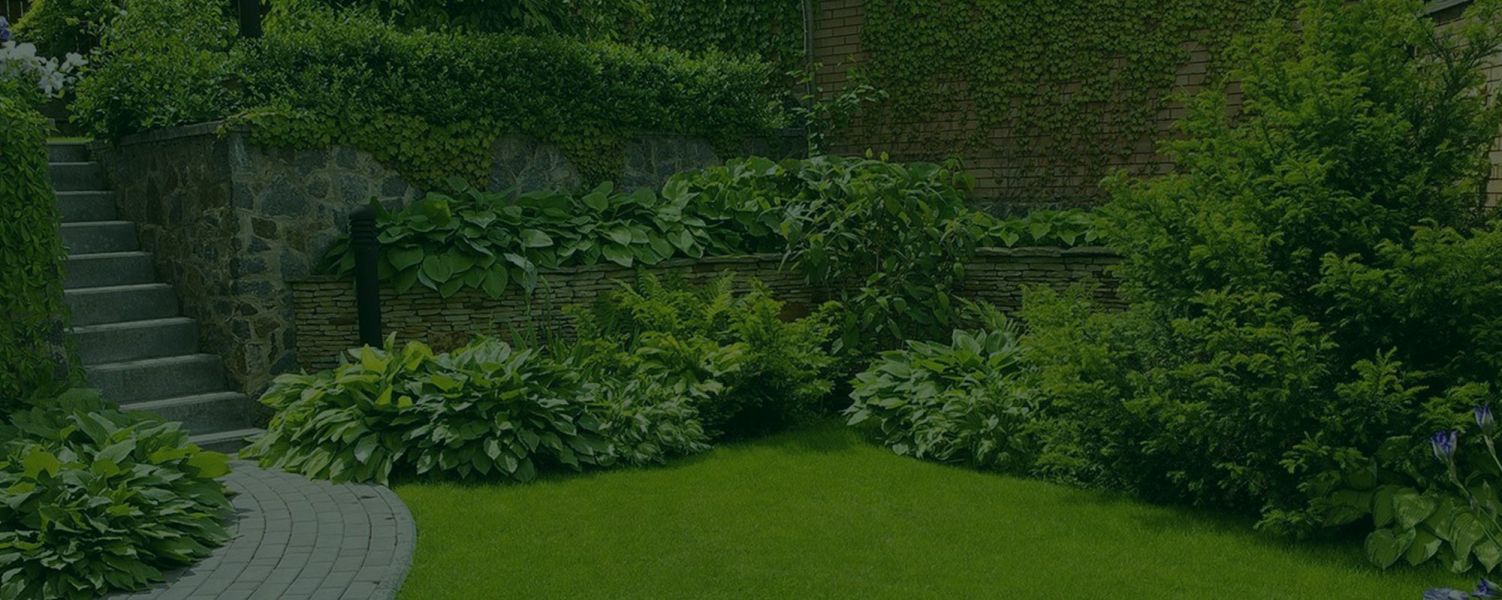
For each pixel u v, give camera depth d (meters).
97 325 7.52
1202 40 9.25
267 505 5.45
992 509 5.48
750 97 9.94
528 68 8.57
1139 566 4.64
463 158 8.27
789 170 8.98
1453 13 6.84
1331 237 5.07
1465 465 4.79
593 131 8.93
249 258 7.31
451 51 8.20
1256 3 9.07
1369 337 5.02
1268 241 5.03
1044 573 4.55
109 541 4.38
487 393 6.17
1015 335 7.83
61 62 9.49
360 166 7.83
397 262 7.59
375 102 7.84
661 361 7.21
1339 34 5.27
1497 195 6.42
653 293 7.76
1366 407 4.79
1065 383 5.45
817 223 8.46
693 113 9.50
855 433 7.19
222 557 4.69
